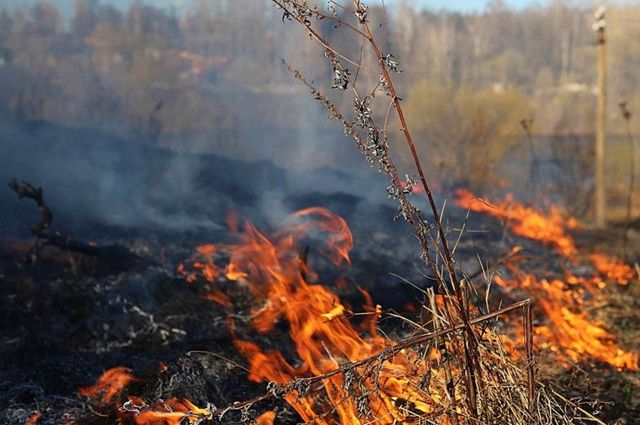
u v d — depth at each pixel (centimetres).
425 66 3962
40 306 542
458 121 1808
